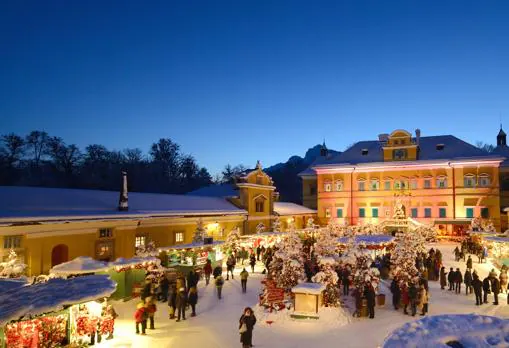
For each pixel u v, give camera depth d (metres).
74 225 27.78
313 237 47.06
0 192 27.81
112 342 17.72
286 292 24.14
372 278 22.91
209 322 20.73
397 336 8.58
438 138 70.00
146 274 26.75
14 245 24.36
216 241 37.44
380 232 52.75
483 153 62.84
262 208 55.06
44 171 80.94
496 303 23.77
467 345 8.42
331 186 71.00
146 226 35.16
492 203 60.41
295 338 18.34
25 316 14.01
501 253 36.84
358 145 75.25
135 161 99.38
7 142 78.25
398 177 66.62
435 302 24.53
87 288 16.70
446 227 62.38
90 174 85.56
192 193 58.97
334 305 22.47
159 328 19.78
